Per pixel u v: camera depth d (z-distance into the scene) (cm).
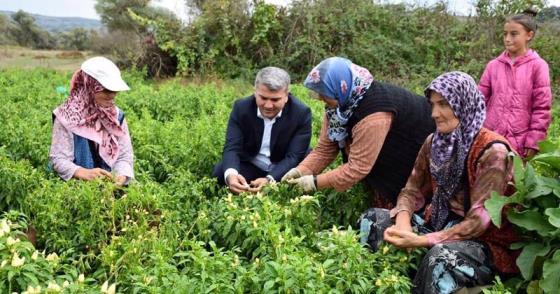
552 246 367
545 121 597
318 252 406
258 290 333
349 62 458
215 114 891
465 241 384
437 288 372
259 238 388
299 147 561
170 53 1819
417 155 457
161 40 1825
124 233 401
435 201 412
